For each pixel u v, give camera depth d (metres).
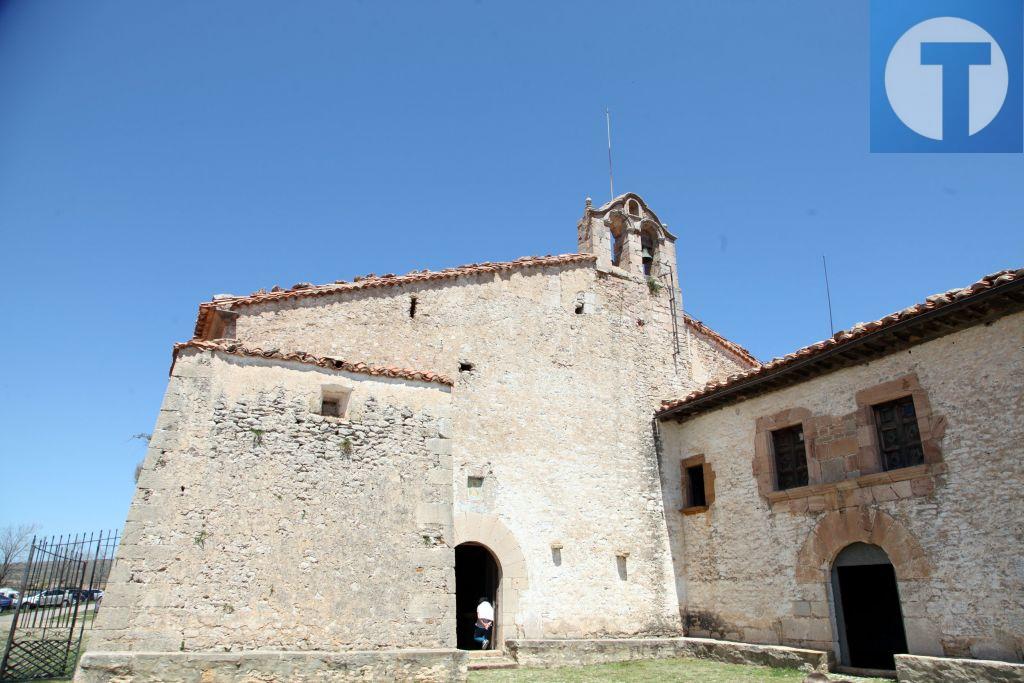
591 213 16.39
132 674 7.24
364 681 8.30
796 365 11.48
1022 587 8.38
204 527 8.34
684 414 14.60
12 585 36.38
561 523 13.09
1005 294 8.70
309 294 11.99
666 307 16.48
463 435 12.80
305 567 8.74
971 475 9.16
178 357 8.96
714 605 13.04
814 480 11.45
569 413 14.02
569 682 9.69
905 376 10.27
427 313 13.18
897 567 9.83
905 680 8.95
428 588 9.39
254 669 7.77
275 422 9.22
